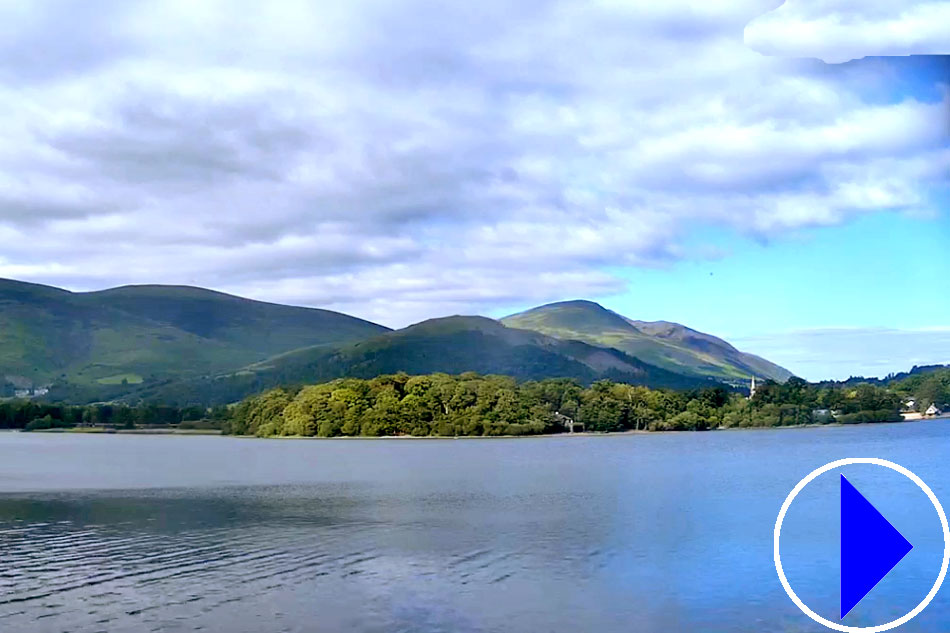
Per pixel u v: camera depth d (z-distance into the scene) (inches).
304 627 1167.6
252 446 6038.4
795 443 5290.4
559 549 1711.4
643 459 4478.3
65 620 1198.9
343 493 2962.6
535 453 5078.7
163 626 1170.0
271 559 1622.8
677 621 1196.5
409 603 1278.3
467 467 4131.4
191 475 3774.6
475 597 1317.7
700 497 2694.4
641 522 2105.1
